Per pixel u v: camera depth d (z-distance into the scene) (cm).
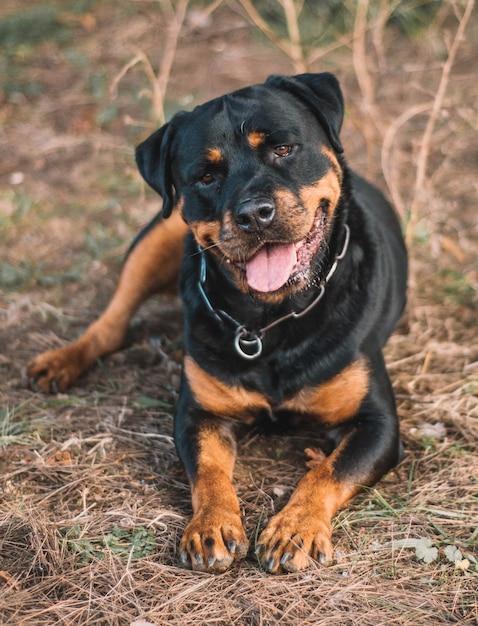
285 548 264
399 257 391
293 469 321
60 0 898
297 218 292
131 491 309
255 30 754
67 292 477
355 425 316
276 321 312
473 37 705
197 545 265
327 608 250
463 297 439
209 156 304
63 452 331
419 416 351
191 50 762
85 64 765
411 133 606
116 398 376
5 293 475
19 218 556
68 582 261
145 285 419
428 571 264
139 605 252
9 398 376
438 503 296
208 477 294
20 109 709
